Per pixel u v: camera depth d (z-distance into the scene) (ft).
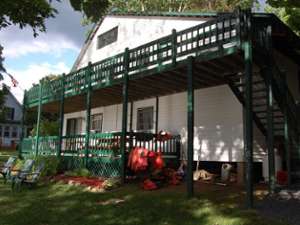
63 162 38.40
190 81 23.72
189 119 23.21
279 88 24.93
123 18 47.09
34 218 17.92
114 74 32.24
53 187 28.68
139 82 31.30
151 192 24.86
